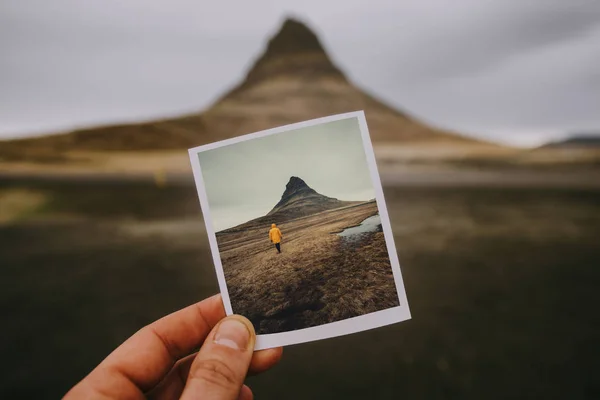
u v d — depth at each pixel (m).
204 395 0.14
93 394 0.16
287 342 0.16
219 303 0.18
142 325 0.73
